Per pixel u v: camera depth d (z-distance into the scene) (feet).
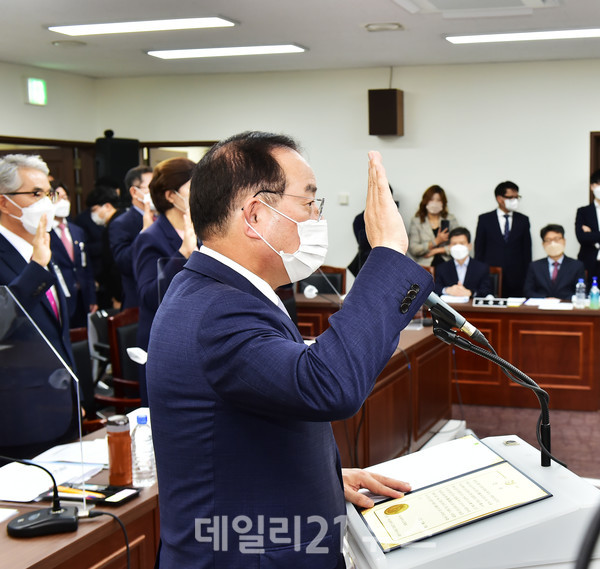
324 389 3.06
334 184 27.43
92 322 13.37
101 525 5.27
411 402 13.12
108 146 26.73
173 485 3.46
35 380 5.57
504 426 16.30
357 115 26.94
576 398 17.31
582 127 25.00
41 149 27.09
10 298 5.51
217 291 3.38
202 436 3.32
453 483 3.81
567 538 3.32
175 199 8.94
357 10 17.19
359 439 11.06
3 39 20.34
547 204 25.58
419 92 26.27
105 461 6.47
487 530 3.31
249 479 3.33
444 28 19.36
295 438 3.36
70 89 27.58
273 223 3.47
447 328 3.92
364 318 3.20
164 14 17.47
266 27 19.15
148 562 5.86
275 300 3.61
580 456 14.37
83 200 28.63
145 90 28.73
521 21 18.53
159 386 3.43
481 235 24.45
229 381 3.20
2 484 5.66
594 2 16.60
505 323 17.54
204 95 28.25
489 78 25.62
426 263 25.50
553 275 19.45
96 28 18.92
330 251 27.63
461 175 26.21
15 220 8.04
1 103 24.40
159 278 8.46
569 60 24.84
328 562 3.48
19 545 4.97
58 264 17.47
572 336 17.17
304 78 27.27
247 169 3.44
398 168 26.73
